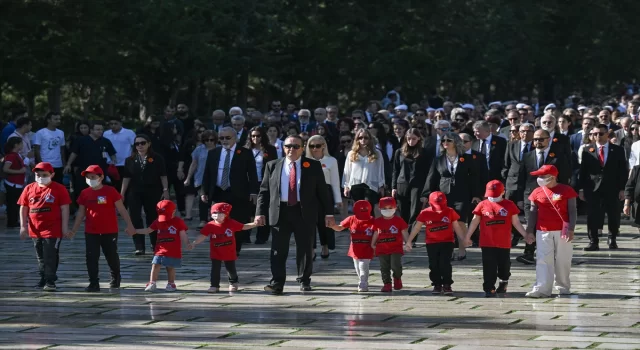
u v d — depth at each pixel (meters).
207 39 65.88
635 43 111.25
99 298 23.98
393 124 38.47
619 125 41.25
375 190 31.78
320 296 24.08
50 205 24.91
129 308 22.73
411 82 84.88
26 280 26.64
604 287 25.16
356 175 31.88
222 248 24.61
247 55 71.25
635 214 31.94
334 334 19.91
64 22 57.12
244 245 33.16
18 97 71.06
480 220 24.05
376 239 24.44
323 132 39.34
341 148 37.41
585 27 107.75
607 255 30.73
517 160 31.03
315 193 24.48
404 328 20.41
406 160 32.03
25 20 55.44
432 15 87.69
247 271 27.91
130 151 40.56
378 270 27.95
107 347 18.95
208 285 25.73
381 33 82.25
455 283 25.84
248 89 84.94
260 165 32.22
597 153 31.67
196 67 67.31
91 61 58.75
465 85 100.75
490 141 32.88
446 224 24.05
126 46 60.34
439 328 20.41
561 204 23.80
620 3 113.56
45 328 20.64
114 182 40.12
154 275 24.89
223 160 30.41
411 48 83.75
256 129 32.31
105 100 74.31
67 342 19.39
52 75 56.84
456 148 28.48
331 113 44.56
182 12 65.19
